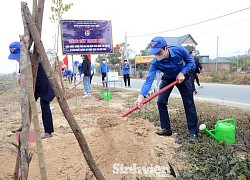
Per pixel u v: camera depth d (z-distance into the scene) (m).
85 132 4.70
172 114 6.12
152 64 4.16
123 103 8.55
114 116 4.43
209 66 32.62
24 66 1.87
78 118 6.20
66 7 9.35
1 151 3.85
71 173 3.16
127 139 3.85
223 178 2.63
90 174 3.24
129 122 4.89
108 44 7.13
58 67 9.29
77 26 6.84
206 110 6.65
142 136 4.22
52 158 3.41
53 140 3.99
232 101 8.70
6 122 6.20
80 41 6.92
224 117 5.61
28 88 1.85
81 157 3.50
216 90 12.65
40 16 2.02
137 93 11.65
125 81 16.66
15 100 10.87
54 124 5.65
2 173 3.22
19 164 1.85
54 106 8.39
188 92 4.18
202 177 2.82
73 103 8.86
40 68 4.07
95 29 6.97
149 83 4.07
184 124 5.09
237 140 4.06
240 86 14.69
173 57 3.96
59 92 2.03
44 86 4.16
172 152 3.79
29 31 1.96
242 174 2.67
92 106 7.81
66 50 6.86
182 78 4.01
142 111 6.70
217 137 4.00
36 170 3.17
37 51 2.06
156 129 4.93
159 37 3.91
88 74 10.13
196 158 3.54
